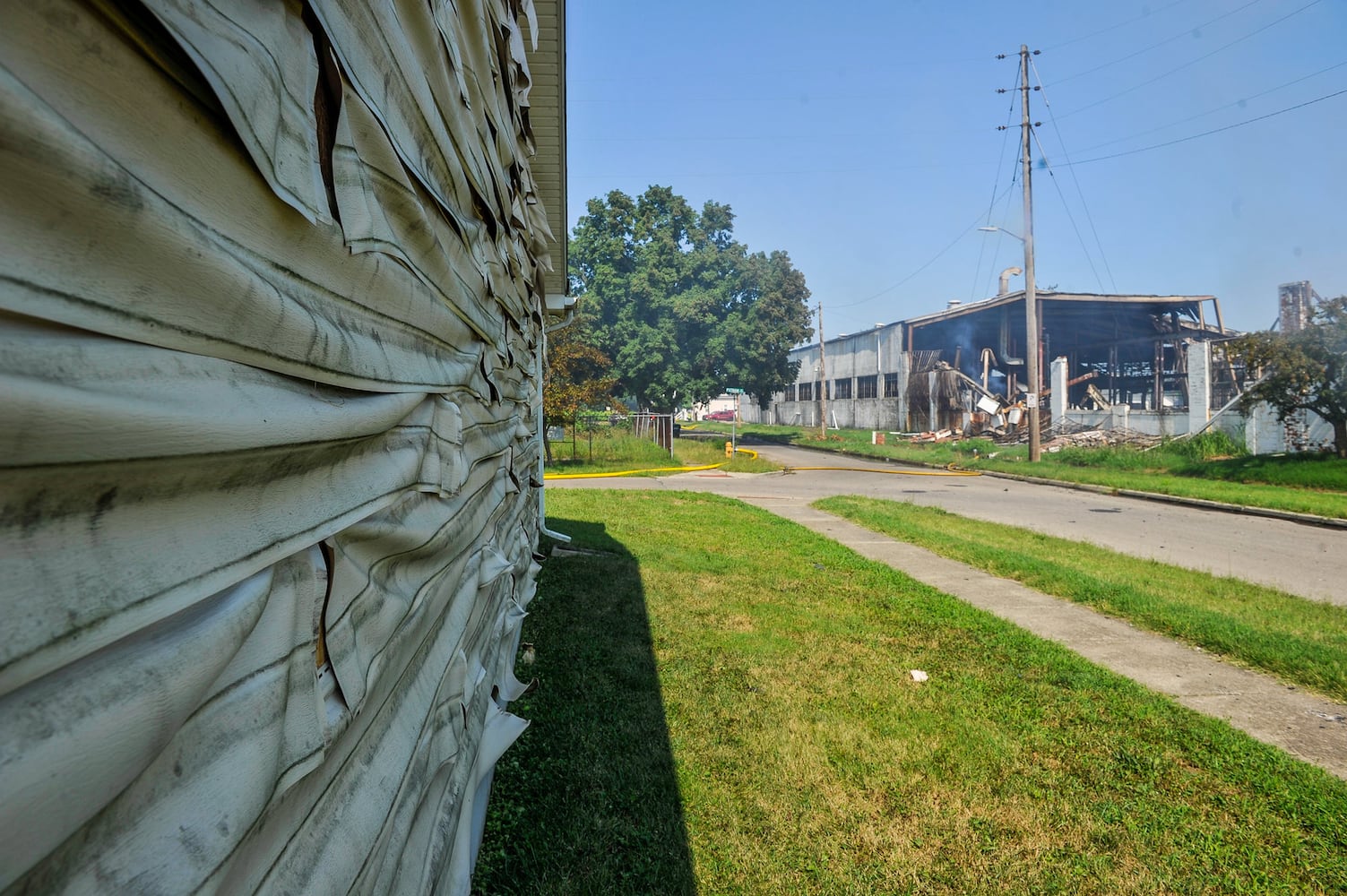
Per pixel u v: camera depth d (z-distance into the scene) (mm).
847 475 22703
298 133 985
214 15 782
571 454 25125
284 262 973
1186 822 3232
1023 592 7477
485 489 3000
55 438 549
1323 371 17500
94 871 591
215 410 749
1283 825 3223
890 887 2771
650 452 26047
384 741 1426
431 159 1793
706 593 6781
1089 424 27422
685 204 38625
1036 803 3361
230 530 801
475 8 2289
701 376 38000
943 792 3418
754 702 4316
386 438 1452
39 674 514
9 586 506
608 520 11211
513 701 3945
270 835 898
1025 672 4953
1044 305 31203
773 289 39000
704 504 13492
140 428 629
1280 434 20141
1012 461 23828
